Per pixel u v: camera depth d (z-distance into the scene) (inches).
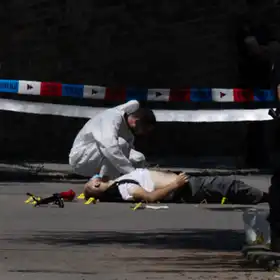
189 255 533.0
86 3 1868.8
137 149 1883.6
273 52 530.0
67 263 499.8
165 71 1913.1
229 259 516.7
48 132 1827.0
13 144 1815.9
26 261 506.0
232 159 1749.5
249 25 1204.5
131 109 927.0
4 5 1828.2
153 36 1908.2
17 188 1051.3
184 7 1899.6
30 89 1197.1
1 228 668.1
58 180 1191.6
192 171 1408.7
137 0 1889.8
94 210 809.5
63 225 691.4
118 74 1887.3
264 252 510.0
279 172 503.8
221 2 1859.0
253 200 836.0
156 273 466.9
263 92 1193.4
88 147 934.4
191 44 1905.8
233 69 1883.6
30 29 1843.0
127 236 625.9
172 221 728.3
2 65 1833.2
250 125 1508.4
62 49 1861.5
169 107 1833.2
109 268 482.9
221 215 776.3
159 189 842.8
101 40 1879.9
